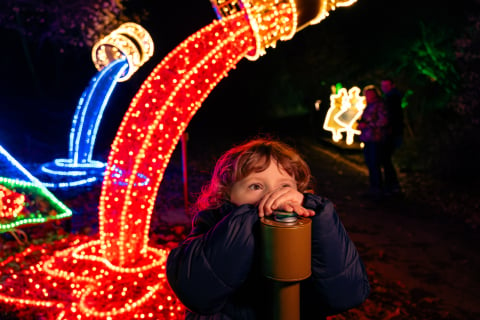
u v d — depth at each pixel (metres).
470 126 10.23
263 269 1.14
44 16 12.08
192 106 4.41
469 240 6.10
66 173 7.76
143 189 4.53
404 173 10.52
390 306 4.09
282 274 1.11
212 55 4.14
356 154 13.68
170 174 9.90
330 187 9.38
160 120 4.33
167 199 7.55
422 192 8.75
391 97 8.08
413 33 14.29
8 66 17.34
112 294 4.01
